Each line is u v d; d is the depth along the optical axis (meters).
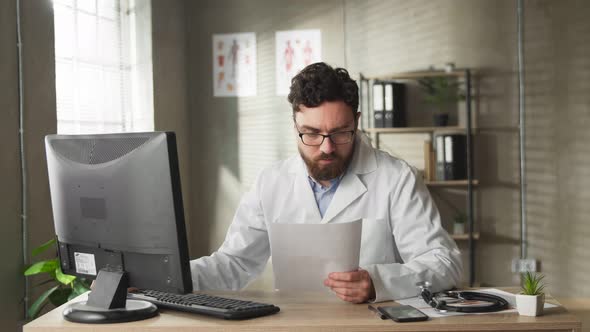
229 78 5.08
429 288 1.80
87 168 1.68
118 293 1.64
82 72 3.90
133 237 1.60
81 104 3.87
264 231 2.31
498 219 4.80
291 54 5.00
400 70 4.89
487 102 4.80
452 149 4.66
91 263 1.74
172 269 1.57
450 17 4.82
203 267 2.09
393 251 2.24
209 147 5.11
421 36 4.86
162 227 1.56
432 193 4.86
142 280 1.63
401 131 4.82
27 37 3.02
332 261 1.77
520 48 4.74
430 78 4.80
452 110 4.83
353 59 4.95
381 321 1.56
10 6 2.92
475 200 4.82
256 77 5.05
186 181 5.03
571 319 1.56
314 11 4.98
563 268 4.73
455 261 1.98
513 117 4.78
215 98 5.09
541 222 4.76
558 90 4.73
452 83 4.83
